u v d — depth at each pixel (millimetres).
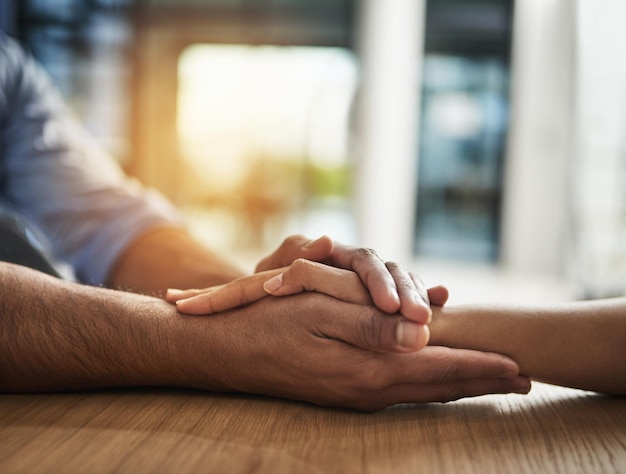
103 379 575
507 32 4566
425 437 523
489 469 481
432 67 4672
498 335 587
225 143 4789
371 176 4539
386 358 550
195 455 488
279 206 4863
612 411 578
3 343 560
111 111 4668
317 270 562
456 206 4824
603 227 3617
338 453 497
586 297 3188
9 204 857
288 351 553
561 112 4359
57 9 4516
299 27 4629
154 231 792
